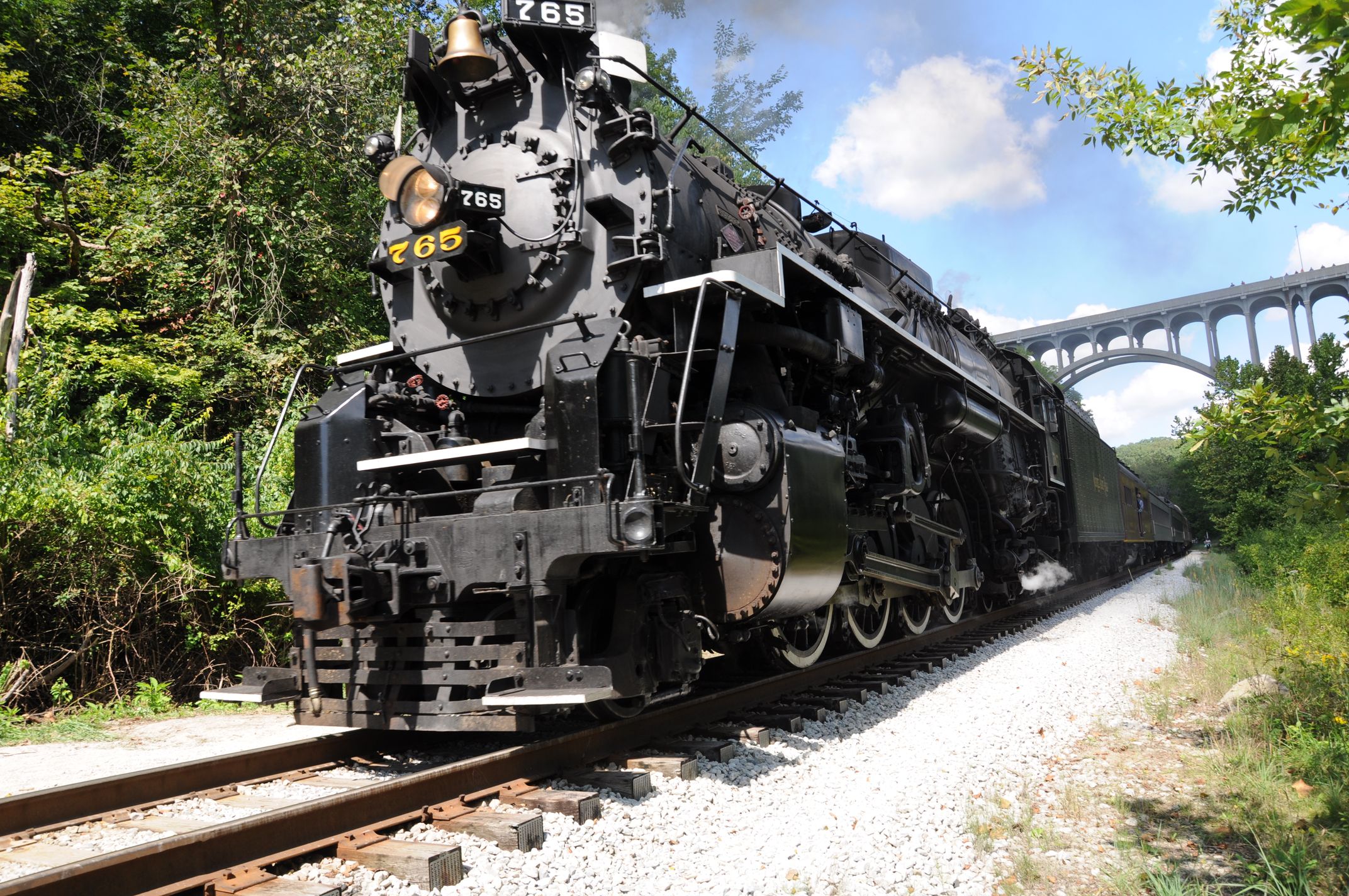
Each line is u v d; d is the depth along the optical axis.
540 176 5.38
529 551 4.25
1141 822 4.02
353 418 5.28
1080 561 17.38
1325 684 5.52
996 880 3.34
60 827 3.57
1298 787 4.21
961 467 10.34
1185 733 5.61
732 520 5.32
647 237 5.06
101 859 2.76
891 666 7.74
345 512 5.08
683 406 4.52
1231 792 4.32
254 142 12.40
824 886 3.17
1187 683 7.14
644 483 4.36
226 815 3.80
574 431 4.51
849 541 6.61
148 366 10.11
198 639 7.29
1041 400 13.74
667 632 5.00
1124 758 5.08
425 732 5.46
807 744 5.29
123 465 7.16
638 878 3.26
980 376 10.88
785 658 6.52
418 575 4.50
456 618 4.89
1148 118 4.29
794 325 6.16
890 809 3.98
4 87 12.12
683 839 3.66
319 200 12.61
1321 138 2.86
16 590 6.68
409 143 6.10
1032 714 6.10
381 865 3.16
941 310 11.52
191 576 7.04
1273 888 3.16
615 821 3.76
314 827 3.37
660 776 4.45
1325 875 3.25
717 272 4.86
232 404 11.30
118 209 11.89
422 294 5.80
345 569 4.19
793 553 5.23
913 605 9.32
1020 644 9.77
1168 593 15.86
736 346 5.73
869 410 7.62
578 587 4.92
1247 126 2.93
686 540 5.27
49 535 6.70
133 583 7.02
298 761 4.68
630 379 4.65
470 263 5.29
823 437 6.09
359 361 5.91
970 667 8.20
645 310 5.25
